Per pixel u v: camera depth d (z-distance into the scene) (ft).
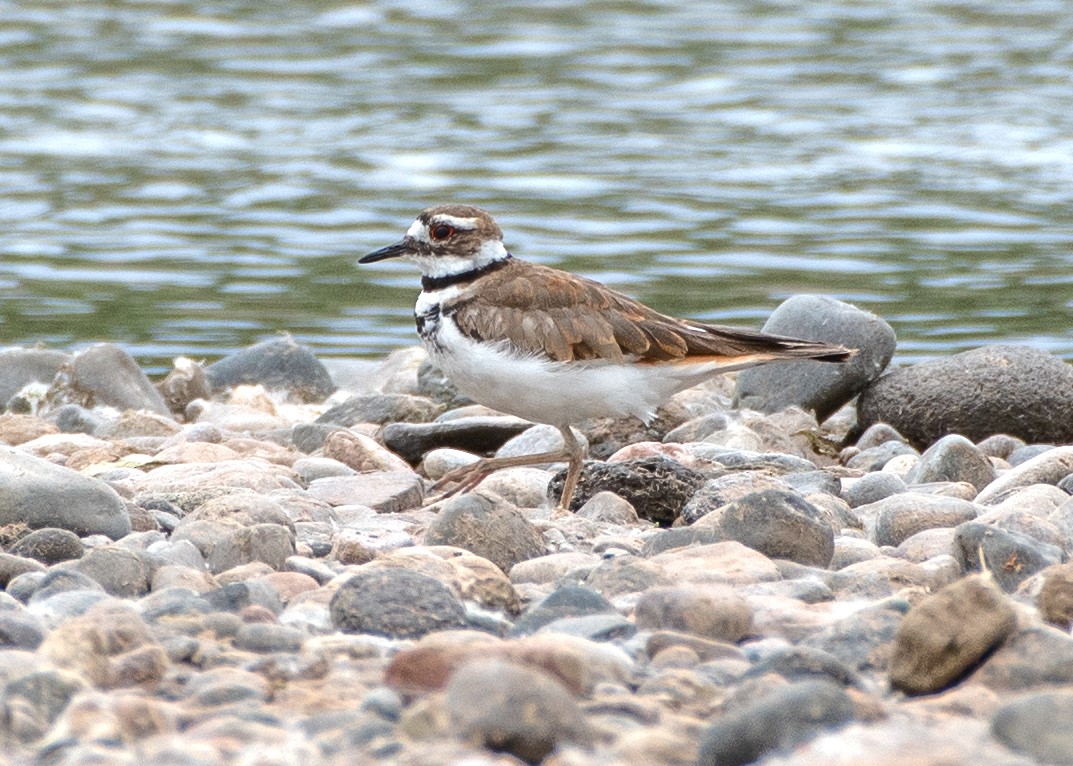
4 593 25.38
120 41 122.83
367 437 43.60
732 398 52.90
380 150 93.20
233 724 19.06
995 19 132.26
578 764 17.84
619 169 88.84
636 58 118.21
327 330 64.69
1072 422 47.98
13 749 18.79
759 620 24.70
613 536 31.91
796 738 18.34
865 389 50.96
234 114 101.86
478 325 35.68
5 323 63.98
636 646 23.32
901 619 23.44
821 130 97.71
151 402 53.62
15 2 135.13
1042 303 66.18
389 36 125.90
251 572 27.58
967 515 31.86
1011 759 17.12
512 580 28.78
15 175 87.20
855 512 34.88
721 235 76.43
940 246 74.69
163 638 23.03
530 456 37.24
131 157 91.56
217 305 67.46
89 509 30.99
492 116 101.65
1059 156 90.99
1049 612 24.56
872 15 133.90
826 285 68.64
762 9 136.56
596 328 35.58
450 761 17.61
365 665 22.21
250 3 137.08
